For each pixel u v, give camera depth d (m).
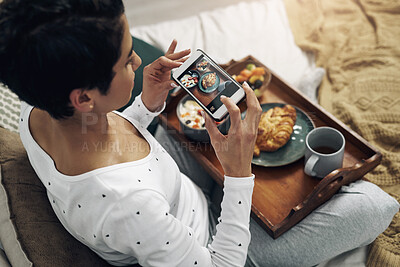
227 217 0.82
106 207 0.68
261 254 1.07
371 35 1.85
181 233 0.74
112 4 0.56
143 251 0.72
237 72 1.41
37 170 0.79
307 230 1.06
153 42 1.88
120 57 0.61
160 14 2.47
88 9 0.54
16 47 0.53
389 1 1.92
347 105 1.62
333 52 1.80
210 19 1.97
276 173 1.14
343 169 1.05
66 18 0.53
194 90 0.88
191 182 1.09
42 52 0.53
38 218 0.90
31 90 0.58
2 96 1.11
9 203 0.91
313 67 1.77
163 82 0.94
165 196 0.75
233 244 0.81
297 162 1.16
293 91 1.33
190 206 1.00
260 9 1.99
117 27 0.57
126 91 0.68
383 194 1.11
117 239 0.70
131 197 0.68
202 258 0.78
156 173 0.79
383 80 1.66
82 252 0.89
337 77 1.73
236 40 1.84
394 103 1.59
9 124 1.08
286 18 1.92
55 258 0.84
